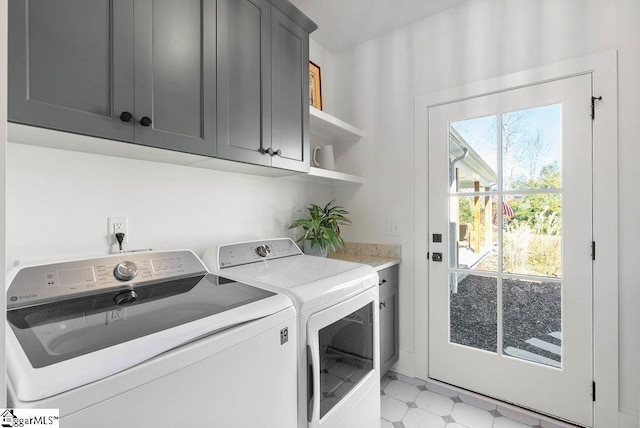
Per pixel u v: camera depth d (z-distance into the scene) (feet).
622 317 4.66
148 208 4.24
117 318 2.41
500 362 5.74
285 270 4.34
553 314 5.29
